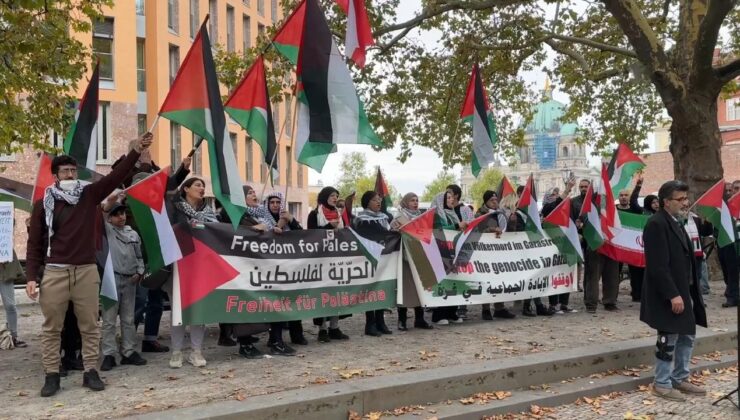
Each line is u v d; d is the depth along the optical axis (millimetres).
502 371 6520
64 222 5789
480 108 10445
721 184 10328
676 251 6352
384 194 12359
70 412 5238
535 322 9570
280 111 37719
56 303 5730
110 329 6746
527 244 10039
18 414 5199
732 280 10539
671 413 6020
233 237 7297
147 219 6438
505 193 12570
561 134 93688
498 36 17062
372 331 8609
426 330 8984
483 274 9531
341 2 8984
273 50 14898
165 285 6875
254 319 7305
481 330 8914
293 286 7684
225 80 15211
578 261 10242
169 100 6648
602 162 10375
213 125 6719
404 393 5945
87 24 13266
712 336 8281
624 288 13664
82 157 7691
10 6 11375
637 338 8164
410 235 8836
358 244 8297
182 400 5520
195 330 6898
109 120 26172
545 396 6316
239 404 5281
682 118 13250
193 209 7223
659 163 45969
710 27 12281
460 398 6250
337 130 7898
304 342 8055
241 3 34938
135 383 6125
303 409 5406
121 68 26406
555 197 11539
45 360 5781
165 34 28469
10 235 8273
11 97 12766
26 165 24688
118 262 6836
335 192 8422
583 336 8344
